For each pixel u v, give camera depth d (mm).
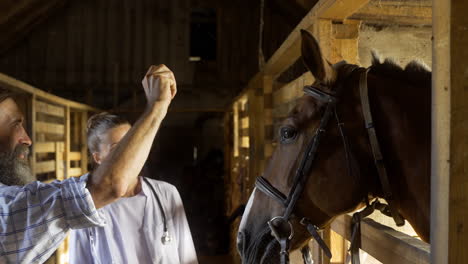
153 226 1544
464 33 748
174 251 1558
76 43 10414
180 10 10656
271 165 1295
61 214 868
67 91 10461
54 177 4902
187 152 11711
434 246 792
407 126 1097
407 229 2027
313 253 1890
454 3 745
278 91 3234
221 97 10750
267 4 10695
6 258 850
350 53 1862
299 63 4688
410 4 2104
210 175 8641
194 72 10734
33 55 10305
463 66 748
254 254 1265
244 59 10844
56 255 3953
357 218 1219
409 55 2311
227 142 8289
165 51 10586
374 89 1159
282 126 1252
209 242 6145
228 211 7551
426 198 1058
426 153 1062
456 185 743
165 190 1642
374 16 2109
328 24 1826
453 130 744
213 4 10828
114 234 1513
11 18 7953
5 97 1063
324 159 1164
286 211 1197
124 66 10469
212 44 12672
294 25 10422
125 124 1609
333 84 1192
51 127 4750
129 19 10539
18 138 1089
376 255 1240
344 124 1149
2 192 907
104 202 907
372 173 1160
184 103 10617
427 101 1093
